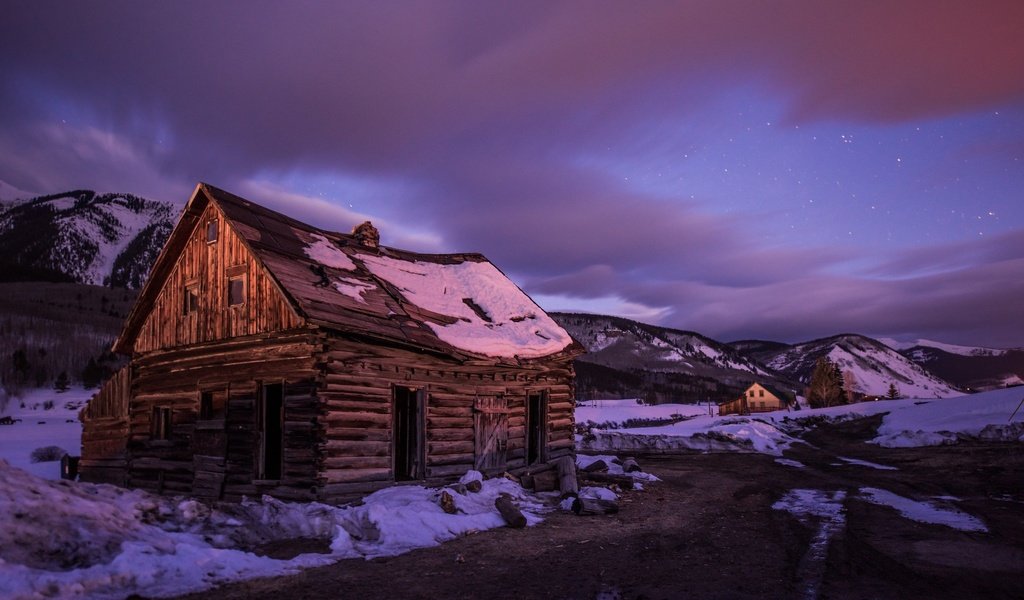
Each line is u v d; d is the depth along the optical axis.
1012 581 7.17
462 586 6.95
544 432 18.83
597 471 17.94
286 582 6.86
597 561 8.22
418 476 14.04
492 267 22.30
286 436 12.50
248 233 13.80
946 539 9.43
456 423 15.24
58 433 64.56
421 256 20.48
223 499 13.23
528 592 6.74
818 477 18.25
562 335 19.72
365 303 14.15
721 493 15.30
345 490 12.20
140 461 15.39
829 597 6.51
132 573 6.09
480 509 11.68
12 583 5.32
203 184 14.38
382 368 13.48
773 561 8.14
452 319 16.70
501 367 16.67
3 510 6.55
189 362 14.72
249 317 13.51
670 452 28.50
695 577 7.37
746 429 33.19
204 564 6.83
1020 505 12.49
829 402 76.31
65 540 6.58
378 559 8.16
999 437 25.66
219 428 13.63
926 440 26.52
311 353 12.34
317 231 16.81
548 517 11.78
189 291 15.20
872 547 8.91
